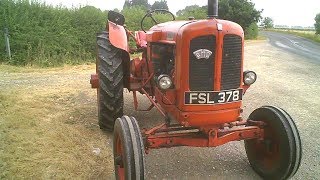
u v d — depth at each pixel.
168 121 3.57
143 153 3.00
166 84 3.27
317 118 5.96
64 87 7.35
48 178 3.52
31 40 11.41
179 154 4.32
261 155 3.80
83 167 3.82
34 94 6.52
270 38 34.41
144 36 5.14
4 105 5.57
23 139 4.31
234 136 3.51
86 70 10.33
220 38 3.17
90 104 6.07
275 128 3.50
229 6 28.39
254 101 7.01
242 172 3.89
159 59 3.98
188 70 3.22
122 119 3.20
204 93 3.26
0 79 8.12
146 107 6.09
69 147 4.25
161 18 15.98
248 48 19.83
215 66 3.21
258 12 29.52
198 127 3.39
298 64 13.01
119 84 4.43
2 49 11.07
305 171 3.93
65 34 12.32
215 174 3.84
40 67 10.70
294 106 6.73
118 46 4.34
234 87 3.35
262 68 11.61
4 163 3.71
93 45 13.21
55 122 5.02
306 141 4.86
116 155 3.33
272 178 3.59
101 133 4.75
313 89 8.38
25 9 11.90
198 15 18.08
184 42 3.21
